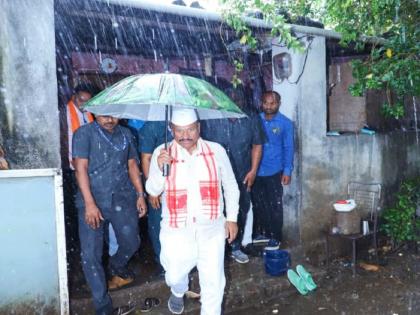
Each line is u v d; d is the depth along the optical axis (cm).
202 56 718
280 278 461
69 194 482
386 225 594
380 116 621
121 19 427
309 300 443
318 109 534
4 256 331
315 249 539
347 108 606
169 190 307
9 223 331
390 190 634
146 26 479
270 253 471
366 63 484
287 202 546
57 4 368
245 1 416
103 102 284
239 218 491
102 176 351
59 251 350
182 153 310
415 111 696
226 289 432
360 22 461
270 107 489
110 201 357
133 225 377
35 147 339
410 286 478
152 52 692
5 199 328
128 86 290
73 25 480
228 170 323
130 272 418
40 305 347
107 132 353
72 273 440
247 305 432
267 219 527
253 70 670
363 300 442
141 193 383
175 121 295
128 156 373
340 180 562
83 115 461
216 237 317
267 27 455
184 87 283
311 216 537
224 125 455
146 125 396
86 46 645
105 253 490
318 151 537
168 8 385
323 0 485
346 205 515
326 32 505
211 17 413
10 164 331
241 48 587
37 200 339
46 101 342
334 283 487
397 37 452
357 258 563
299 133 521
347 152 567
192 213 309
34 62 335
